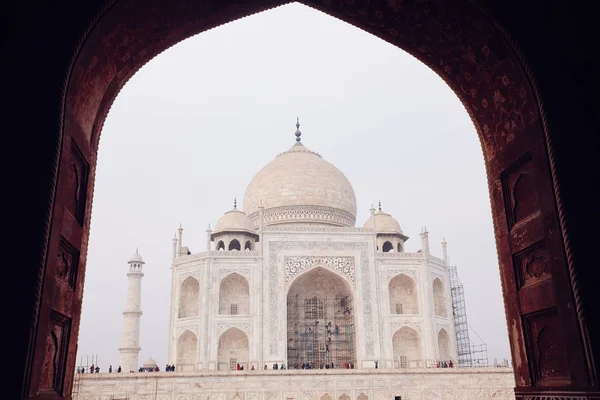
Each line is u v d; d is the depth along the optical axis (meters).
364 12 10.80
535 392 8.92
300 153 77.56
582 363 7.58
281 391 46.44
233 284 60.84
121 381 44.38
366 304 59.00
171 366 52.66
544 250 8.77
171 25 10.06
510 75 9.45
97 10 8.02
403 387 47.72
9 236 6.96
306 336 62.88
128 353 70.12
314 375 47.19
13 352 6.50
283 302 57.97
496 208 10.60
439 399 47.69
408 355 60.44
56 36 7.79
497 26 8.93
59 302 7.91
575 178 8.16
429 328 59.19
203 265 58.81
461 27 9.70
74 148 8.59
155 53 10.62
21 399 6.35
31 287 6.77
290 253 59.75
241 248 65.12
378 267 60.66
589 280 7.64
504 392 48.62
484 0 8.90
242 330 56.75
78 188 8.95
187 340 59.75
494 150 10.66
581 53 8.81
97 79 9.33
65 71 7.66
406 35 10.89
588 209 8.02
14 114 7.41
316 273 62.69
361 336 57.91
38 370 6.88
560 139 8.33
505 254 10.16
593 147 8.34
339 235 61.06
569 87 8.62
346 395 47.00
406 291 63.50
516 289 9.70
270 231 60.19
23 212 7.07
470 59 10.21
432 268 62.53
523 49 8.74
